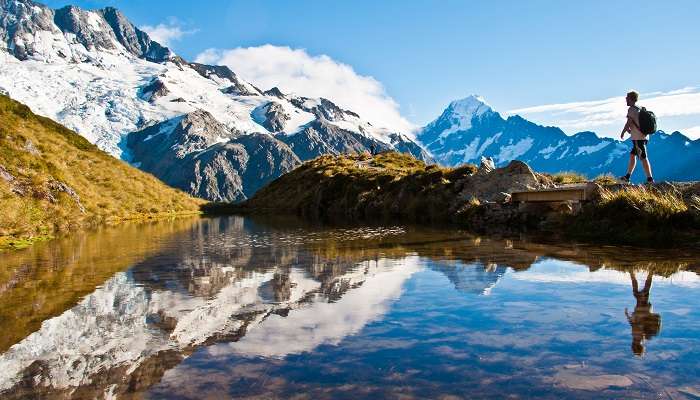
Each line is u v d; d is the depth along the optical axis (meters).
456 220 21.84
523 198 18.62
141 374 3.84
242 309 5.95
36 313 5.88
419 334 4.75
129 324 5.32
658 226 11.75
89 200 30.30
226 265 9.94
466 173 26.98
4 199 19.41
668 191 12.65
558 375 3.66
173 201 48.41
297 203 51.72
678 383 3.47
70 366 4.05
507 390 3.40
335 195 44.62
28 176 24.42
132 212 35.31
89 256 11.99
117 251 13.15
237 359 4.14
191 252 12.62
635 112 13.84
